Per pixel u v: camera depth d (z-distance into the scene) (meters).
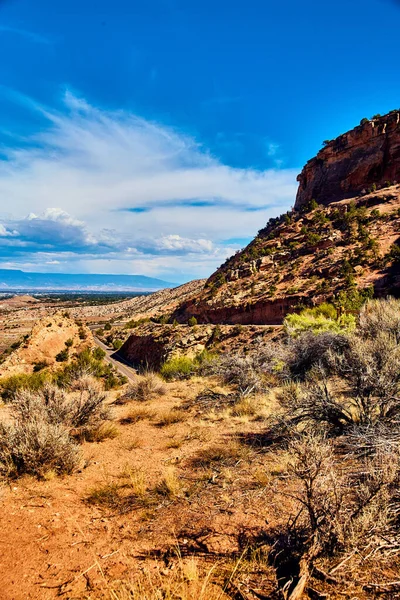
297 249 71.50
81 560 3.00
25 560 3.02
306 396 5.81
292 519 3.26
